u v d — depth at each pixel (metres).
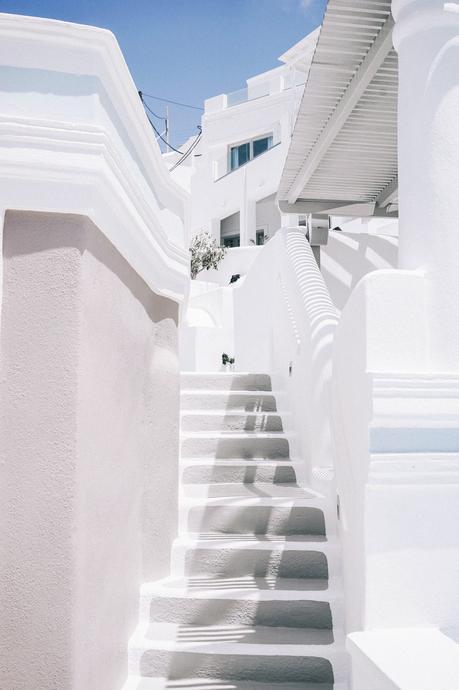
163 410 4.09
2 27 2.46
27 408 2.45
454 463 2.64
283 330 6.97
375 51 4.55
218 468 5.26
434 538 2.62
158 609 3.75
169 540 4.12
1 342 2.46
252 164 24.80
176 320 4.40
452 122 2.87
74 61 2.56
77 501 2.44
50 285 2.49
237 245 26.84
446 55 2.90
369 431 2.64
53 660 2.37
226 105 27.31
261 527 4.49
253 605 3.71
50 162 2.43
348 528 3.40
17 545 2.41
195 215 27.28
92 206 2.51
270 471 5.29
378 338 2.74
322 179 7.43
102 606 2.84
